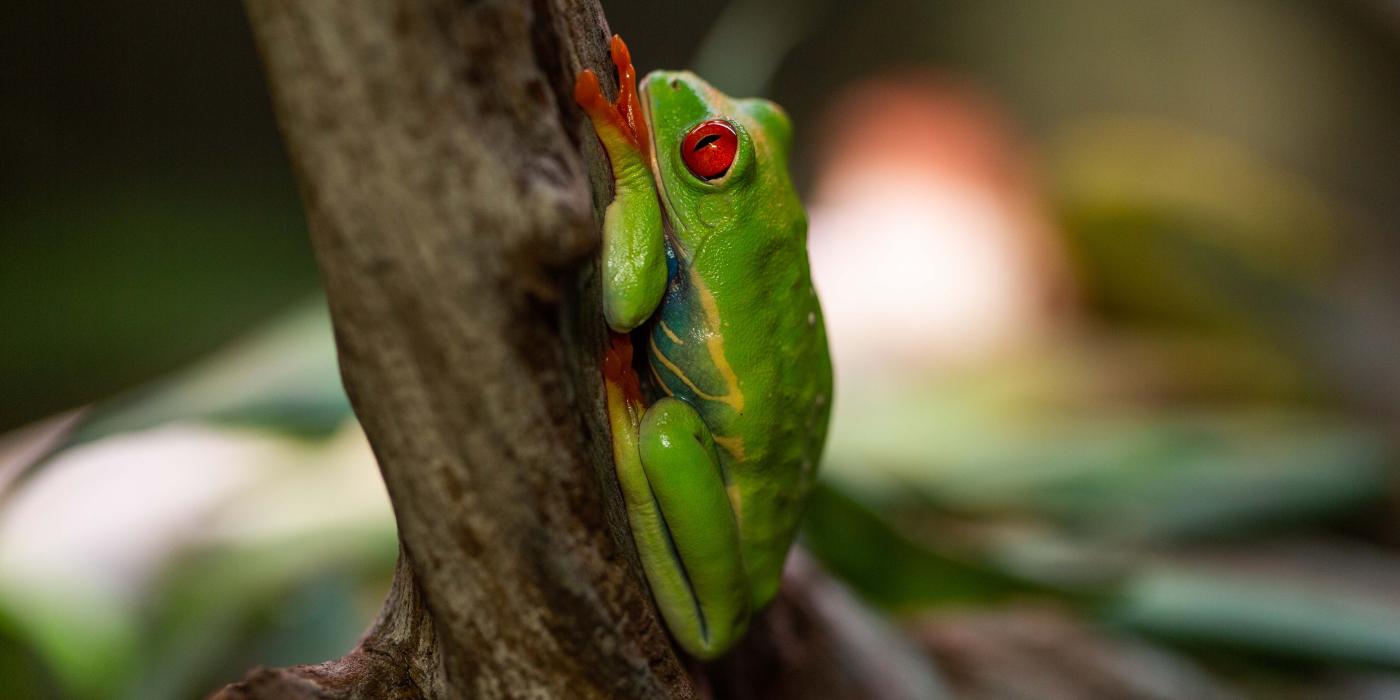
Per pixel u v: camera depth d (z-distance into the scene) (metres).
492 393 0.25
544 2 0.26
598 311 0.27
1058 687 0.37
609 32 0.28
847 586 0.38
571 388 0.26
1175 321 0.90
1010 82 1.59
